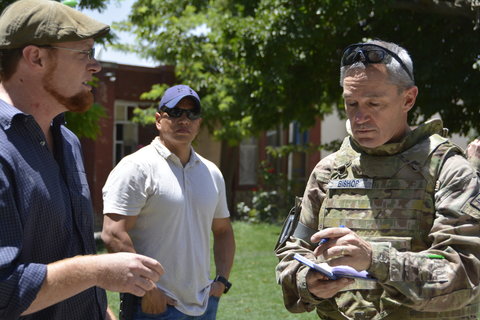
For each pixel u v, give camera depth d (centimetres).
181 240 318
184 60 1345
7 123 188
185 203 321
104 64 1516
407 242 204
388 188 212
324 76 1163
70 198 211
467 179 199
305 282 208
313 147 1584
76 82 203
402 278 187
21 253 182
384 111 210
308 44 1040
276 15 990
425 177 207
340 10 957
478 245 192
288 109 1209
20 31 194
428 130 217
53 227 196
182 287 316
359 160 223
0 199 176
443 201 199
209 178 339
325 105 1387
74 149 225
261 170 1612
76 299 210
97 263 181
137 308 311
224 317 567
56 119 218
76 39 198
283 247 239
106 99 1525
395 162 214
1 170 179
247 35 1005
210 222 335
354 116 214
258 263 863
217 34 1246
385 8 927
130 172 314
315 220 236
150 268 186
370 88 208
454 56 950
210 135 1517
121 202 311
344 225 219
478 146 256
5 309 171
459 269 190
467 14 824
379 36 1041
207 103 1323
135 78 1605
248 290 688
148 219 317
